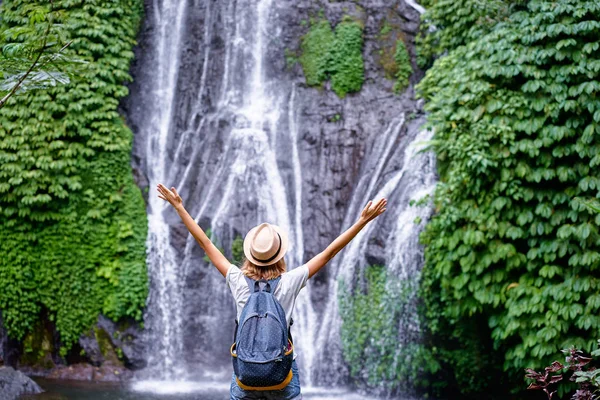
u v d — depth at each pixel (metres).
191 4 15.14
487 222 9.69
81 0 13.15
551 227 9.35
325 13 14.88
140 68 14.53
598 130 9.17
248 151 13.66
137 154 13.82
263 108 14.49
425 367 11.28
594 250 8.97
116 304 12.30
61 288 12.31
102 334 12.27
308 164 13.69
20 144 12.30
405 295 11.48
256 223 13.17
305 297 12.62
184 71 14.77
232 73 14.78
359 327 11.88
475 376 11.20
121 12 13.47
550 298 9.23
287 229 13.31
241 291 4.19
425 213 11.59
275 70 14.73
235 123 14.05
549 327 9.03
